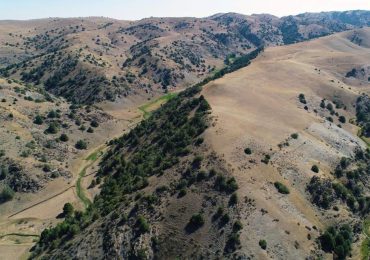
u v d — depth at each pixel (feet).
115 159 424.05
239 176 297.53
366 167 393.70
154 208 280.92
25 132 474.08
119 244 259.60
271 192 294.46
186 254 247.29
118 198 318.65
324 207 312.71
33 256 288.71
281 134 380.78
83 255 261.24
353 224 304.09
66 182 413.18
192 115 411.13
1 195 374.84
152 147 392.27
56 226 313.53
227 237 252.01
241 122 382.83
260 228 260.83
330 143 408.46
